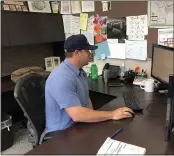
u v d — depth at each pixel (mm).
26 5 2467
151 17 2031
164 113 1389
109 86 2096
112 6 2287
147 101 1619
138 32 2152
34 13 2441
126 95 1746
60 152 998
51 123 1418
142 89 1950
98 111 1331
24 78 1469
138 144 1029
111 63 2469
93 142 1068
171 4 1888
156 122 1262
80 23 2613
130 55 2271
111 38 2385
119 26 2285
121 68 2357
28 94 1429
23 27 2334
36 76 1545
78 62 1467
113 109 1486
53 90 1325
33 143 1472
